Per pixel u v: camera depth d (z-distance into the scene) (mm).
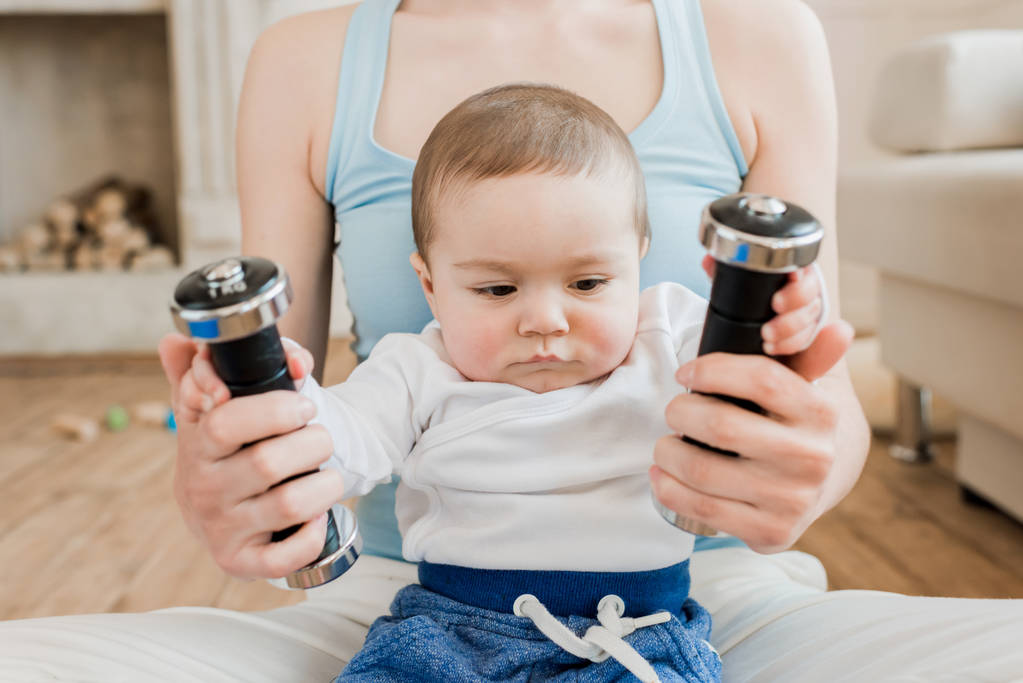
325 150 906
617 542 720
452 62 912
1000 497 1721
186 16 3053
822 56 908
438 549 745
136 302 3199
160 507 1913
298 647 723
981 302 1605
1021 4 2797
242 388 533
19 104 3451
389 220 878
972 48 1826
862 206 1940
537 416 727
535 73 895
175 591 1557
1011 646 575
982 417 1641
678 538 731
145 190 3498
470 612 722
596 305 708
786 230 442
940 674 571
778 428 521
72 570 1631
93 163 3504
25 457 2223
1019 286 1408
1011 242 1420
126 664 617
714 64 886
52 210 3316
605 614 688
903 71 1962
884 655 625
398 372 777
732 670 714
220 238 3178
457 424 740
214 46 3066
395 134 896
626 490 734
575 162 689
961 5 2977
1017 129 1836
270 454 542
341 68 910
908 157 1938
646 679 630
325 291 945
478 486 733
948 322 1721
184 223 3174
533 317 696
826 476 534
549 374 733
